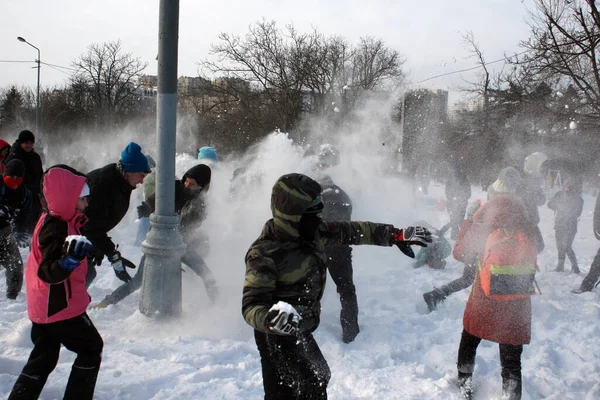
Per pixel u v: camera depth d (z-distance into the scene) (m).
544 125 16.62
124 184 4.44
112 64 47.84
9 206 5.73
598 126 13.96
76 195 3.10
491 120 21.89
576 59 13.62
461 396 3.83
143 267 5.51
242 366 4.22
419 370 4.26
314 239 2.89
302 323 2.83
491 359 4.57
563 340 5.01
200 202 5.65
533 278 3.70
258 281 2.73
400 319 5.59
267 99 36.03
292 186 2.77
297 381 2.85
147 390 3.76
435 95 23.80
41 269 2.99
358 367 4.32
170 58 4.98
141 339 4.72
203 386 3.82
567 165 7.93
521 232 3.69
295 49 35.44
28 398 3.14
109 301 5.56
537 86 16.36
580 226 13.45
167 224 5.03
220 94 36.22
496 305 3.66
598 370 4.38
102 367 4.03
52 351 3.27
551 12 13.56
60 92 52.97
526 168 6.18
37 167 7.34
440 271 7.76
